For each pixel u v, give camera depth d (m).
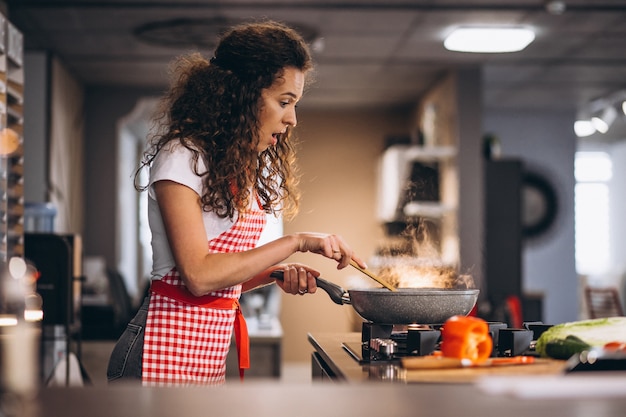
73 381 3.78
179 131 1.89
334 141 9.28
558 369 1.50
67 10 5.52
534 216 9.65
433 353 1.69
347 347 1.87
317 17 5.67
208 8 5.44
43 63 6.59
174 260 1.82
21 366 1.06
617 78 7.83
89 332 5.49
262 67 1.92
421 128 8.29
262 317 5.25
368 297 1.86
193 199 1.83
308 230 9.20
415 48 6.62
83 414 0.93
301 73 1.97
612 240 12.97
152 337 1.88
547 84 8.12
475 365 1.53
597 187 13.12
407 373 1.47
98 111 7.94
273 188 2.10
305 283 2.10
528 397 1.01
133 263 10.23
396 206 7.65
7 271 1.96
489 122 9.62
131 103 7.96
